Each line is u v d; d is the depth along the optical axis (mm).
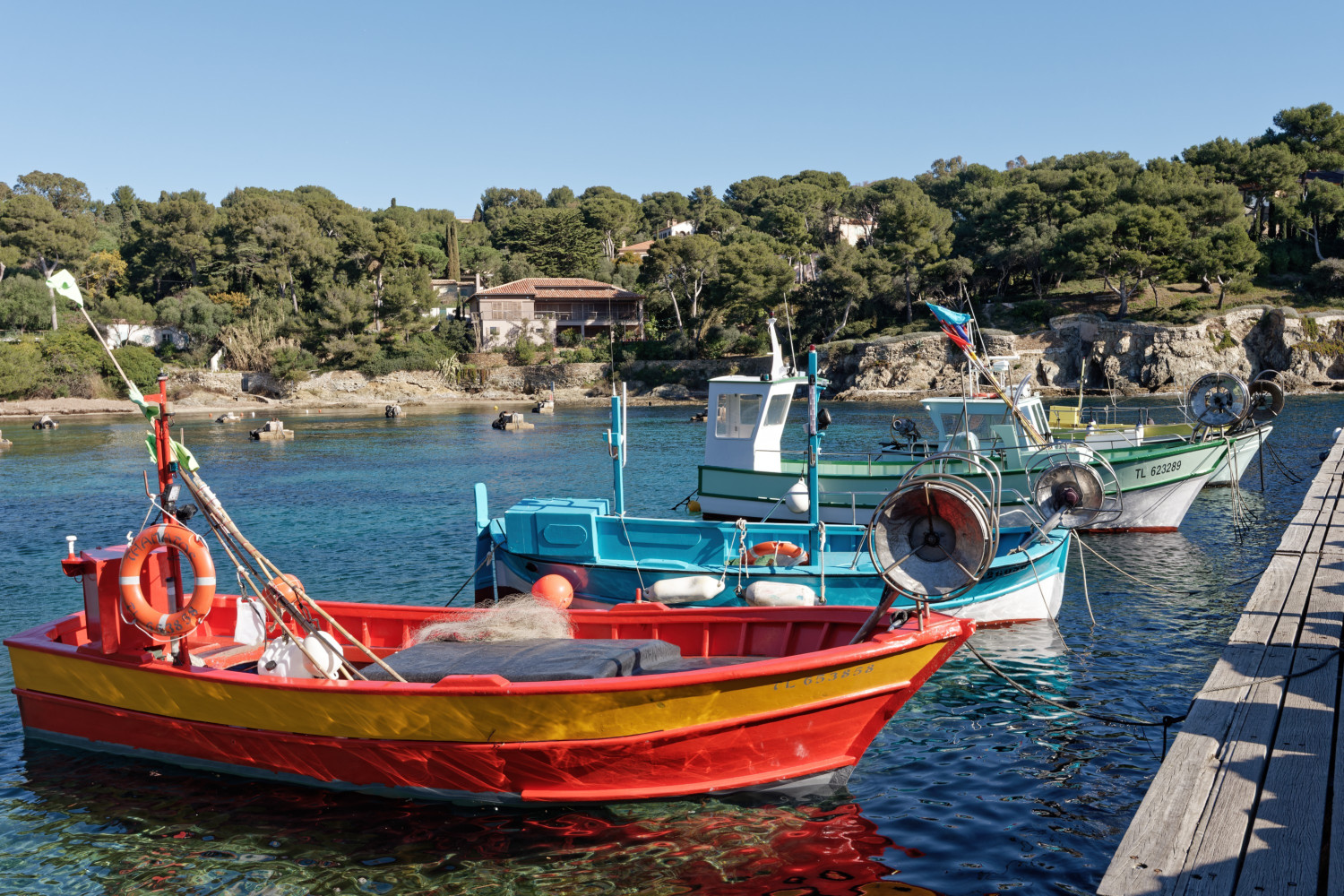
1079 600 15055
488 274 125500
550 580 12586
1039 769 8859
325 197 159250
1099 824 7738
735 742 8016
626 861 7273
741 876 7023
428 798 8344
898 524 8062
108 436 59250
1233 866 4148
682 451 43469
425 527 23688
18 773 9008
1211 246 81500
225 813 8188
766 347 95375
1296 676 6492
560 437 53750
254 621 9961
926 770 8914
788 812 8094
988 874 6996
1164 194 87750
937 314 19016
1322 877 4137
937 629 8297
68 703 9391
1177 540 19859
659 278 100438
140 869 7277
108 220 172375
